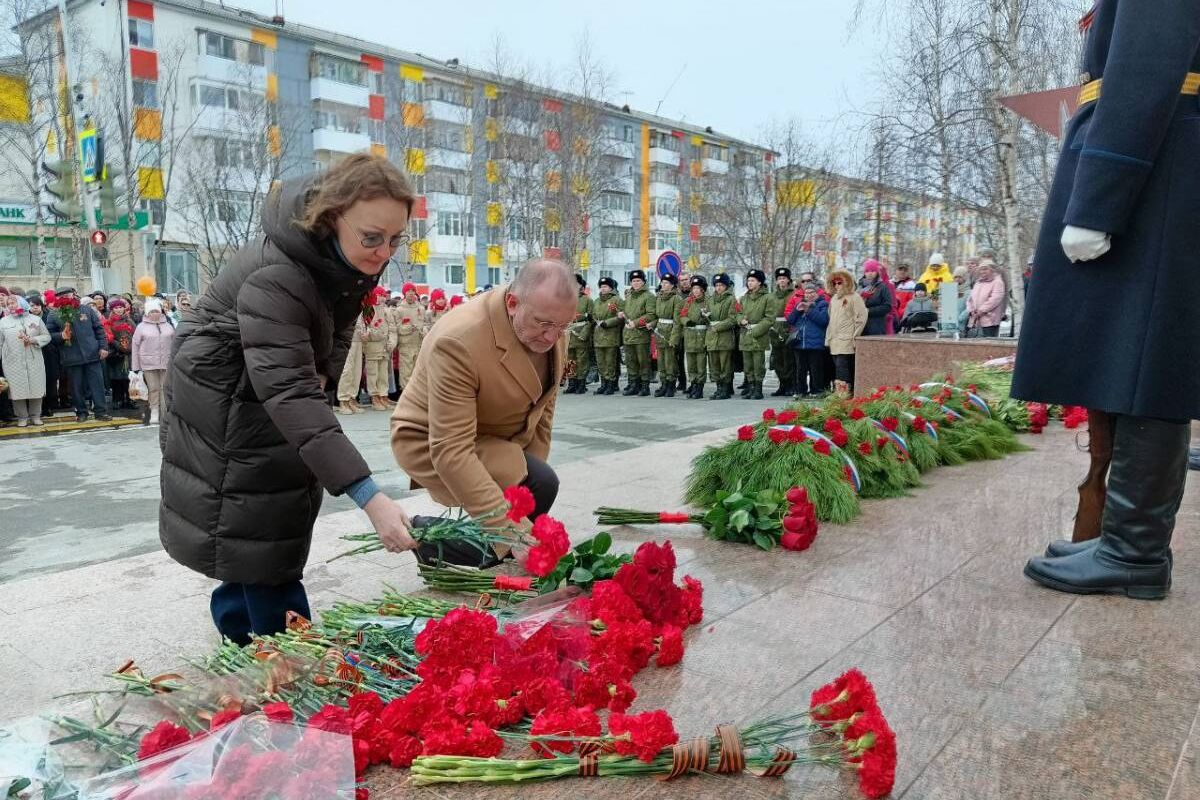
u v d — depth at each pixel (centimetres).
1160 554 276
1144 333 252
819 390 1300
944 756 187
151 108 2997
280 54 3531
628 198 5056
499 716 194
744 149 5019
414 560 369
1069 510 396
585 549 280
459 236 4231
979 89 1366
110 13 3033
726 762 177
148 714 176
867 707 177
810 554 335
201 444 243
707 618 269
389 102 3856
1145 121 239
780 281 1414
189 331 240
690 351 1427
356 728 182
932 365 969
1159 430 263
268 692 187
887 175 1647
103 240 1984
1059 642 245
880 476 435
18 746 161
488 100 4066
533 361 310
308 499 255
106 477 774
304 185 226
